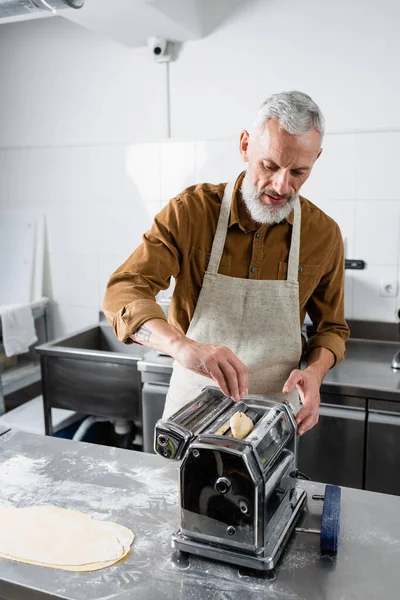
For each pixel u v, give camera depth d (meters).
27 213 3.09
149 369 2.20
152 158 2.76
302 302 1.47
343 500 1.13
